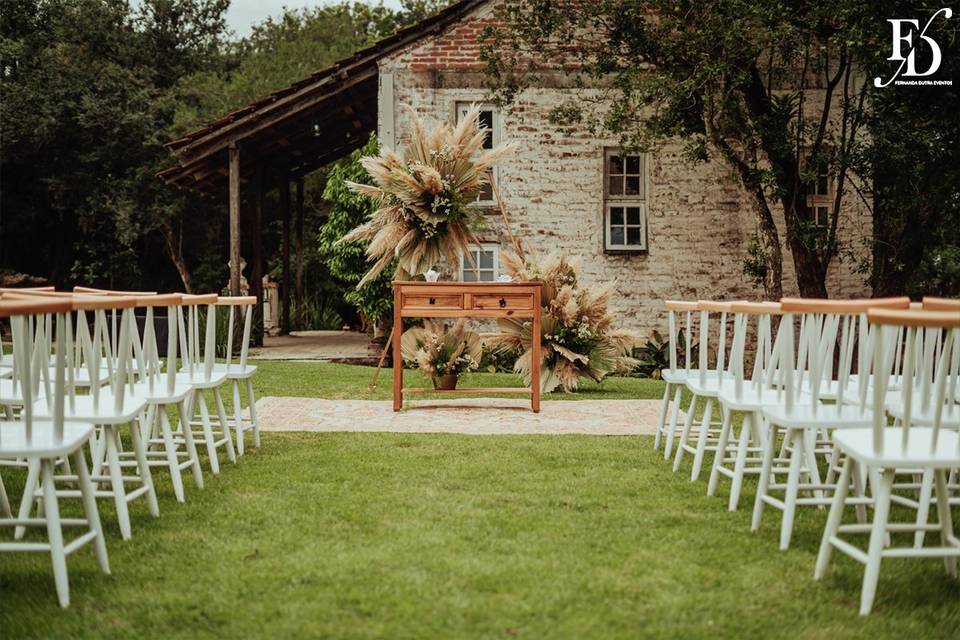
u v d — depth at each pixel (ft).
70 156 74.95
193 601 10.87
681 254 45.11
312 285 79.51
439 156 31.81
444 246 31.76
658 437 20.71
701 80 34.65
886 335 12.34
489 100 41.34
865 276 44.91
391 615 10.44
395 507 15.14
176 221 79.66
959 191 37.09
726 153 37.83
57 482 17.04
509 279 31.19
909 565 12.51
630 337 33.27
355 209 44.01
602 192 44.93
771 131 37.76
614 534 13.67
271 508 15.10
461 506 15.21
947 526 11.85
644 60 38.17
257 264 55.06
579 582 11.51
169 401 15.61
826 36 35.24
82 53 79.77
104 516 14.75
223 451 20.35
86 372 19.16
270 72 86.94
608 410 27.45
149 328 15.97
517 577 11.67
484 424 24.36
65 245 80.38
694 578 11.76
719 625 10.22
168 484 16.98
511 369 41.65
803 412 13.88
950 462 10.71
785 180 39.55
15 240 79.97
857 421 13.29
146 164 75.10
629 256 45.09
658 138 39.04
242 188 75.82
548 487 16.69
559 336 32.27
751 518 14.82
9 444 11.00
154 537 13.44
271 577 11.66
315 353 48.65
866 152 36.40
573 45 44.80
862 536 13.91
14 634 9.93
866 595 10.68
